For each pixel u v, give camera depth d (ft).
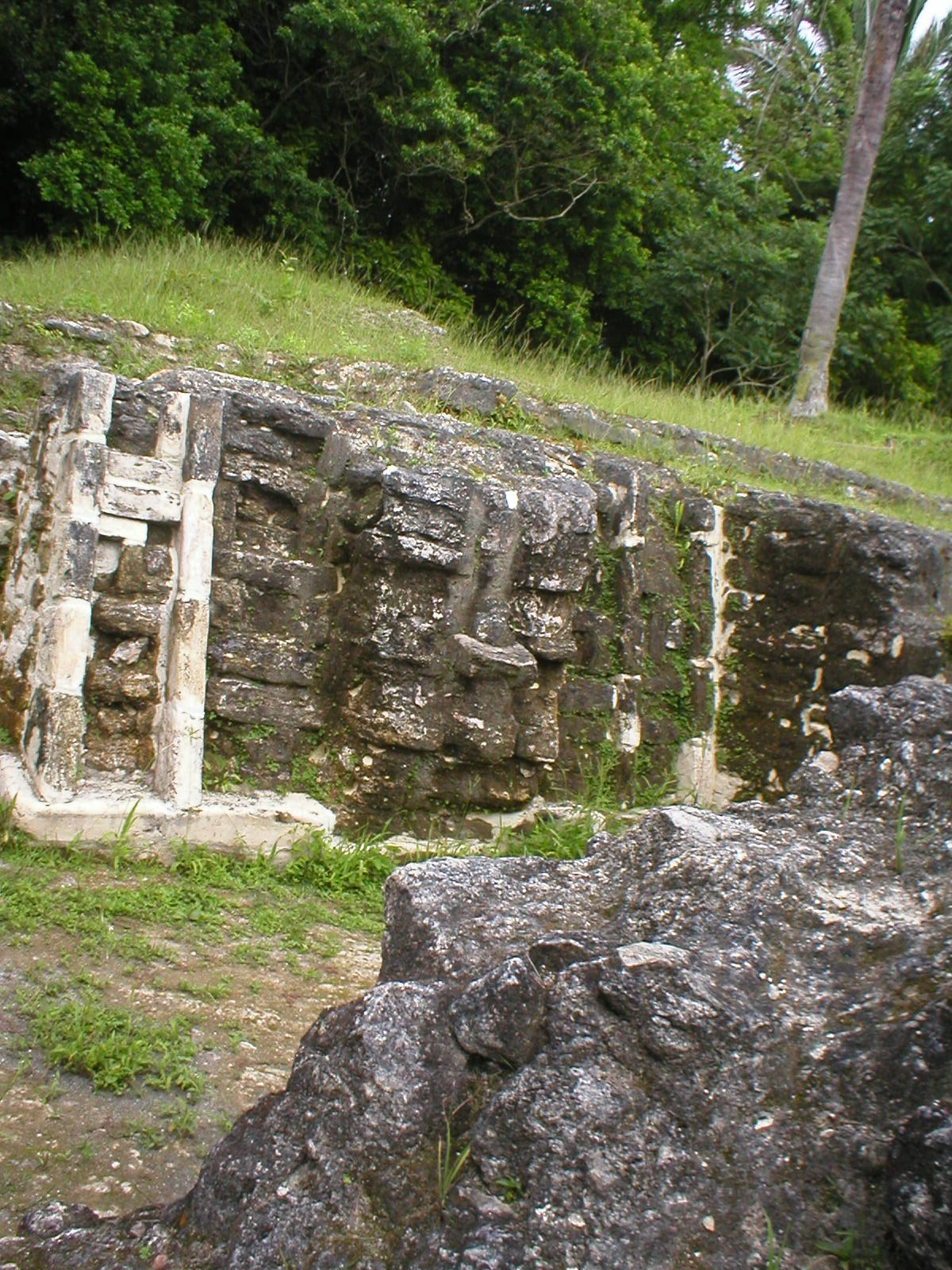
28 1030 11.30
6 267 29.32
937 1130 5.56
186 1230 6.59
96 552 17.13
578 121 46.16
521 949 7.24
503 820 18.86
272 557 18.48
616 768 21.06
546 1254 5.71
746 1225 5.82
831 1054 6.38
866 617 21.95
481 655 18.10
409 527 18.21
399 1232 6.09
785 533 23.11
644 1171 5.98
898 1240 5.49
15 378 22.85
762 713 22.61
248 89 43.96
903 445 39.88
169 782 16.67
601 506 21.76
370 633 18.19
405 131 43.93
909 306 61.57
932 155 60.70
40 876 14.84
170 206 37.06
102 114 36.32
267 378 24.73
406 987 6.86
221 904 15.29
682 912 7.26
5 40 37.14
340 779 18.30
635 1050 6.38
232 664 17.78
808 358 43.57
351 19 40.14
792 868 7.49
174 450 17.75
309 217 43.57
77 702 16.38
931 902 7.43
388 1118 6.42
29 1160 9.41
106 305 25.64
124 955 13.20
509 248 49.67
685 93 53.93
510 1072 6.51
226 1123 10.32
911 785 8.57
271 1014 12.41
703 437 28.81
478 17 44.24
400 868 8.09
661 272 51.13
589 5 46.11
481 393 25.54
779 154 65.16
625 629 21.61
